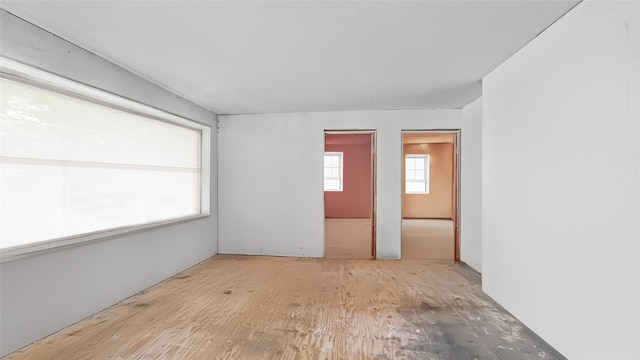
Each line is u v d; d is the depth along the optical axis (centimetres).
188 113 495
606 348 203
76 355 246
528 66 289
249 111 577
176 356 247
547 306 263
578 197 227
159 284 419
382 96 477
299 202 584
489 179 368
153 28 264
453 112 555
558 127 248
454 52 311
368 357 247
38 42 263
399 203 564
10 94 262
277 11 236
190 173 530
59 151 300
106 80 332
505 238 333
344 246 673
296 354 251
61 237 298
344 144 1127
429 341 271
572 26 232
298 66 350
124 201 380
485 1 222
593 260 213
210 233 570
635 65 182
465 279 445
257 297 374
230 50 308
